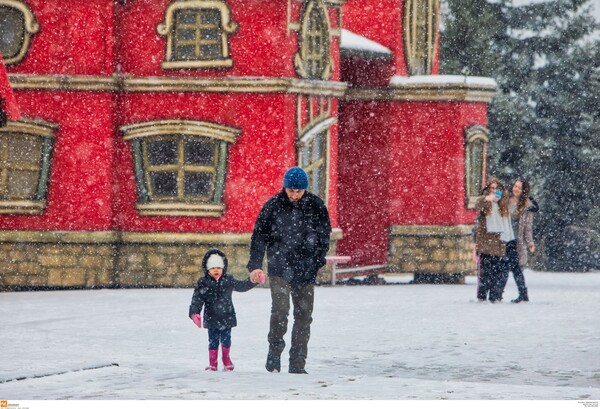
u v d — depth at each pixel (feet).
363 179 142.82
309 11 122.01
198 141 119.55
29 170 118.01
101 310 91.04
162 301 100.58
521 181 101.19
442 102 141.08
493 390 42.37
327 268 130.72
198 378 45.75
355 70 142.41
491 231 100.07
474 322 81.51
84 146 118.62
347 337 71.51
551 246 190.49
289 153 119.55
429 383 45.06
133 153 119.65
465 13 204.54
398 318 84.48
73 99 118.42
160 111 119.34
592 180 193.98
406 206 142.00
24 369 50.93
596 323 80.89
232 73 118.83
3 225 118.01
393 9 142.41
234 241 118.83
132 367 51.06
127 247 119.85
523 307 95.50
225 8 118.42
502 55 208.13
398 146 142.00
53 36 117.70
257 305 95.50
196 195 119.85
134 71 119.24
